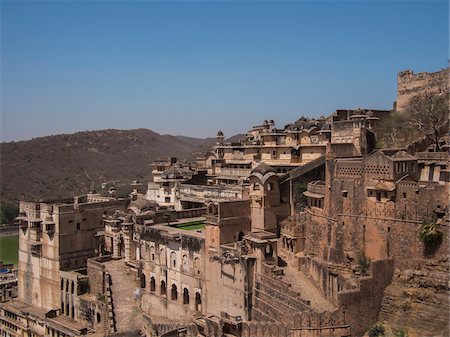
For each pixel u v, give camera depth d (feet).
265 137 348.38
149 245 282.97
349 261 201.67
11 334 329.11
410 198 183.83
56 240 320.91
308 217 229.04
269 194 249.34
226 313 226.17
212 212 242.17
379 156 193.26
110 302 276.21
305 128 327.88
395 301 180.34
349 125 277.64
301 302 187.01
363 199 198.59
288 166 317.42
